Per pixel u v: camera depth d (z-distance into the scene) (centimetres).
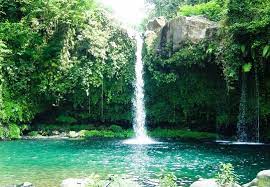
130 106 2706
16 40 2525
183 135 2608
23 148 1920
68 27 2564
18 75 2481
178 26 2430
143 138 2542
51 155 1698
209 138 2553
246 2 2114
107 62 2614
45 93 2525
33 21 2608
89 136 2519
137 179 1202
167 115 2691
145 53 2650
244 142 2373
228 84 2244
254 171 1338
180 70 2523
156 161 1549
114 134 2591
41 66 2530
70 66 2539
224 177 894
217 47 2242
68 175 1255
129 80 2659
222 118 2552
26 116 2483
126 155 1717
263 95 2378
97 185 814
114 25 2669
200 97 2566
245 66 2145
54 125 2645
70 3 2591
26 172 1302
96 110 2678
